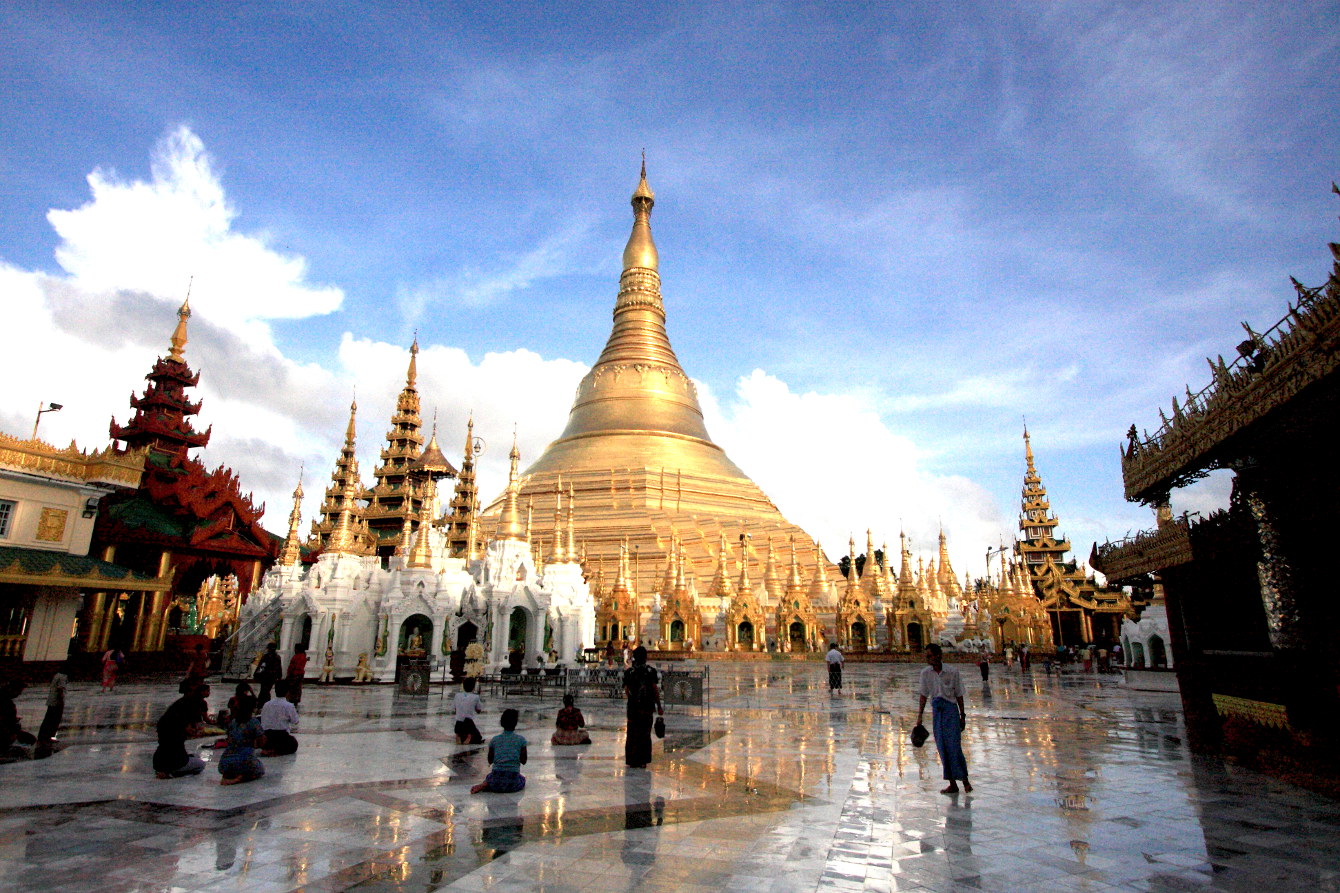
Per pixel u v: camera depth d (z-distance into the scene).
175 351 55.62
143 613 44.97
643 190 108.31
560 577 46.00
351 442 65.19
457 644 39.75
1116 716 23.67
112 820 10.73
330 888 8.09
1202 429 14.37
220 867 8.74
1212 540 15.66
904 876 8.49
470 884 8.22
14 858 9.02
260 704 21.30
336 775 13.87
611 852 9.34
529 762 15.32
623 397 96.38
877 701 28.75
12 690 15.53
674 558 69.75
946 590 82.69
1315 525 12.66
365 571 39.91
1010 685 38.56
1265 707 14.48
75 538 37.12
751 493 92.94
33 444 35.56
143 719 21.66
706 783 13.32
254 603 45.19
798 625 64.94
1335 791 12.07
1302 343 11.07
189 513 47.41
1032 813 11.23
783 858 9.11
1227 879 8.38
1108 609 84.69
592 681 29.23
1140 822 10.69
